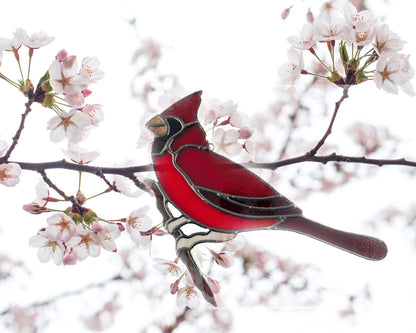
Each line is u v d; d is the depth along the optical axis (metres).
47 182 6.05
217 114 6.03
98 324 6.17
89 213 6.04
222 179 6.01
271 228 6.04
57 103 6.02
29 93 6.02
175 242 6.04
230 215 6.02
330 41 6.03
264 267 6.11
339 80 6.04
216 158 6.02
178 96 6.05
